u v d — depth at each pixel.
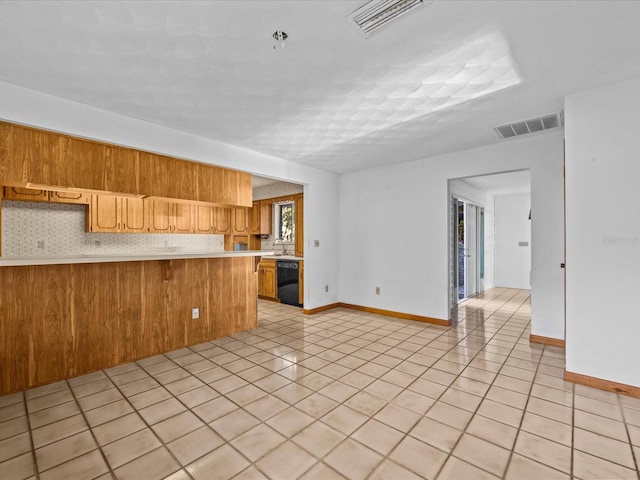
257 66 2.16
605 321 2.46
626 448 1.78
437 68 2.19
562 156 3.46
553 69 2.21
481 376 2.71
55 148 2.65
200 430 1.96
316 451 1.77
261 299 6.44
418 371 2.82
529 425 2.00
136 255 2.96
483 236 7.31
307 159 4.50
